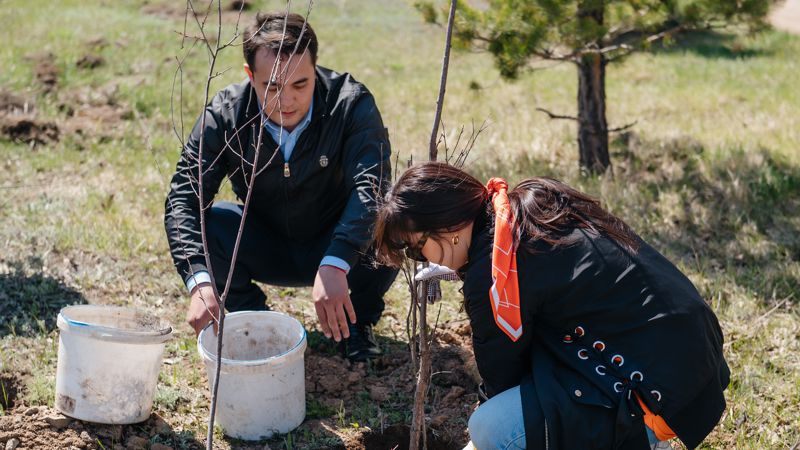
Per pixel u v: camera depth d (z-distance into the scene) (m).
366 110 3.59
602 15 6.13
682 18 5.97
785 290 4.70
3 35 10.38
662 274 2.54
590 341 2.55
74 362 3.27
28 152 6.76
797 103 9.27
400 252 2.65
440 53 11.71
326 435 3.45
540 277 2.48
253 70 3.35
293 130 3.59
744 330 4.28
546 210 2.56
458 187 2.54
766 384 3.82
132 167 6.63
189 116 8.09
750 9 5.80
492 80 10.28
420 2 6.24
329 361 3.92
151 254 5.04
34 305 4.32
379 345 4.12
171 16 12.29
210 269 2.58
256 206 3.87
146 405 3.39
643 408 2.50
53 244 5.01
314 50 3.38
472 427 2.75
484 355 2.65
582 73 6.41
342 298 3.24
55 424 3.29
